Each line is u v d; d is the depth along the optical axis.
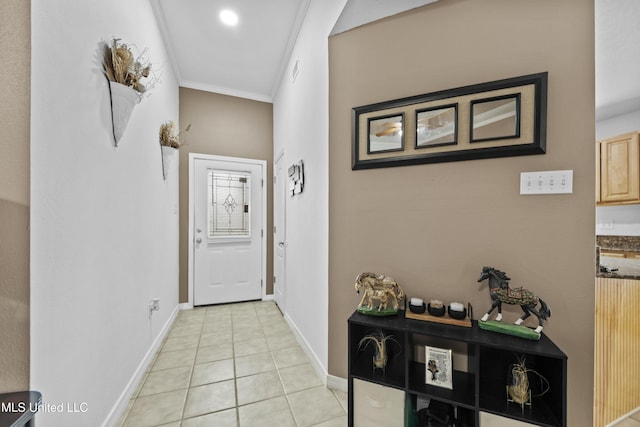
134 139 1.64
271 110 3.51
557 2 1.12
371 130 1.48
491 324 1.12
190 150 3.12
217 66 2.86
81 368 1.06
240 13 2.16
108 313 1.29
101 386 1.22
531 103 1.13
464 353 1.28
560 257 1.12
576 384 1.09
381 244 1.48
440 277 1.33
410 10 1.40
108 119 1.28
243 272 3.35
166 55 2.50
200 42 2.50
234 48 2.59
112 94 1.29
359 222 1.54
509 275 1.19
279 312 2.97
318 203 1.83
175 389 1.61
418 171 1.38
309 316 2.02
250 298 3.38
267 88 3.31
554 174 1.12
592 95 1.07
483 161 1.24
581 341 1.09
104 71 1.25
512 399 1.05
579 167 1.09
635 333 1.06
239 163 3.36
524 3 1.17
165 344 2.20
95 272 1.17
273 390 1.60
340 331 1.60
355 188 1.55
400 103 1.39
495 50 1.22
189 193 3.10
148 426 1.32
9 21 0.78
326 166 1.68
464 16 1.28
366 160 1.48
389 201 1.46
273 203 3.50
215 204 3.23
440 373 1.16
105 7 1.27
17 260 0.79
